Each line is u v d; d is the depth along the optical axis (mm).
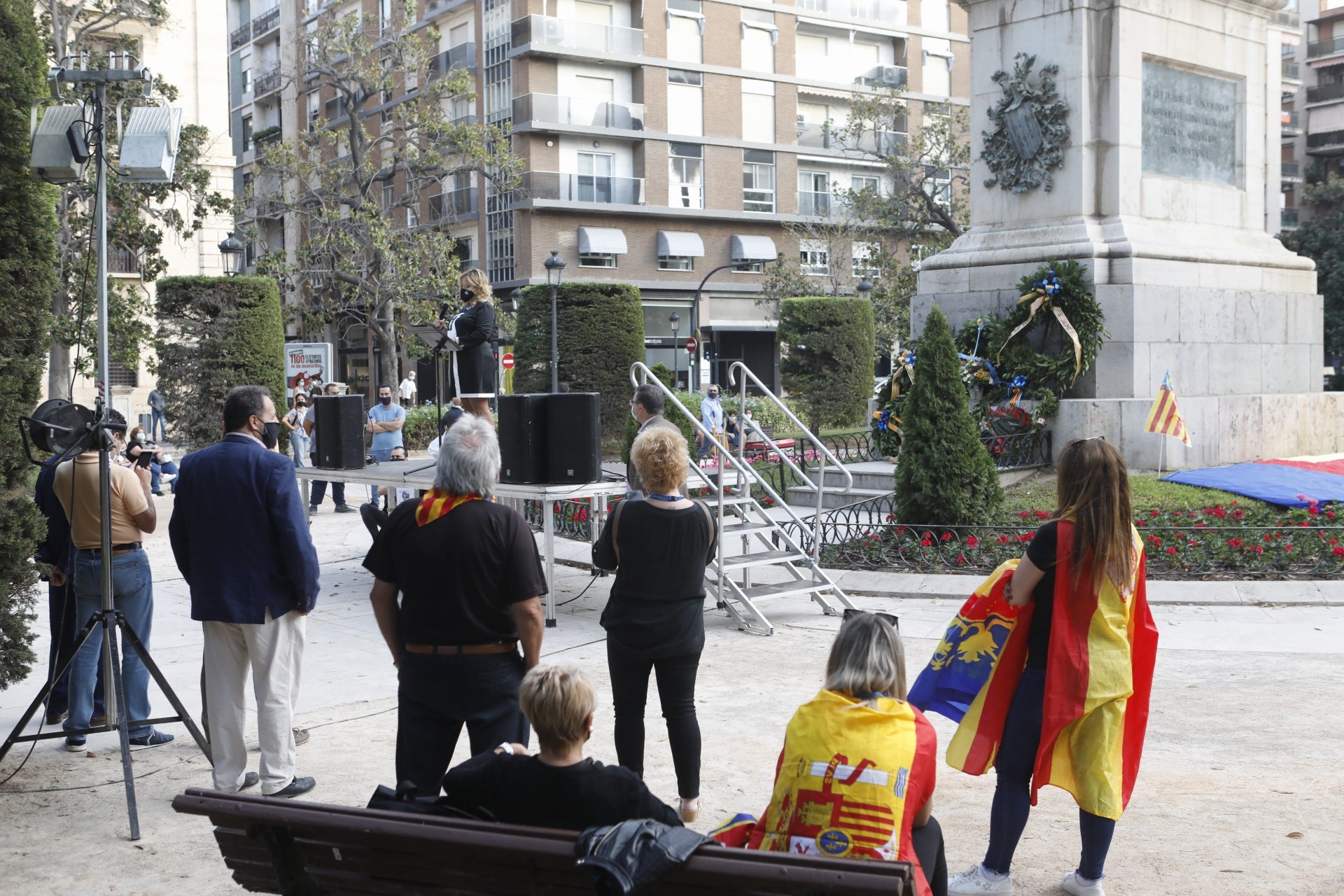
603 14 47844
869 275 45344
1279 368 17047
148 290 36156
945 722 7227
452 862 3266
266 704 5789
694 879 2982
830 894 2861
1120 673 4379
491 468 4703
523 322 30922
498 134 38156
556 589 11633
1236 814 5383
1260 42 17188
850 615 3738
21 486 6082
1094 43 15297
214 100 37719
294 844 3441
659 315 49719
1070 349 15109
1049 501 13430
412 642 4656
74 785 6152
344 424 12383
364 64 39281
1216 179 16812
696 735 5359
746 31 50656
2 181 5875
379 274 37750
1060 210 15641
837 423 32281
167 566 13828
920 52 55688
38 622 10477
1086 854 4461
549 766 3496
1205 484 13844
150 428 36562
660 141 48781
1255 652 8578
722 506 9695
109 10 30844
